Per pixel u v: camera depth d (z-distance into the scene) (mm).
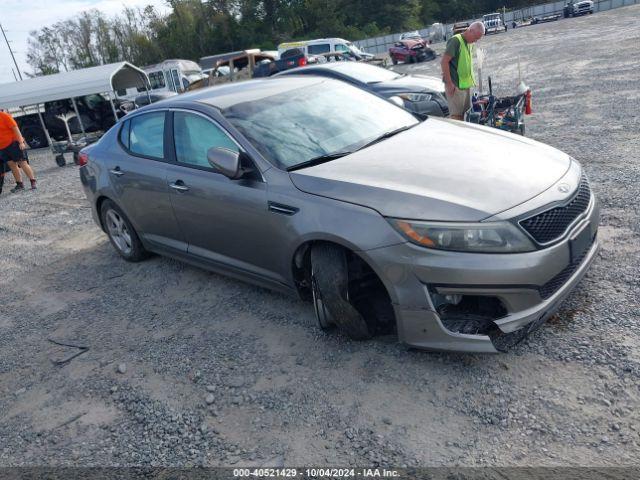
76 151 12984
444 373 2980
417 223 2869
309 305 3971
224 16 80562
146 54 85125
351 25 80562
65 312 4688
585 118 8352
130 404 3234
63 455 2914
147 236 4949
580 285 3570
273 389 3115
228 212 3801
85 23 85562
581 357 2896
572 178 3297
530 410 2619
